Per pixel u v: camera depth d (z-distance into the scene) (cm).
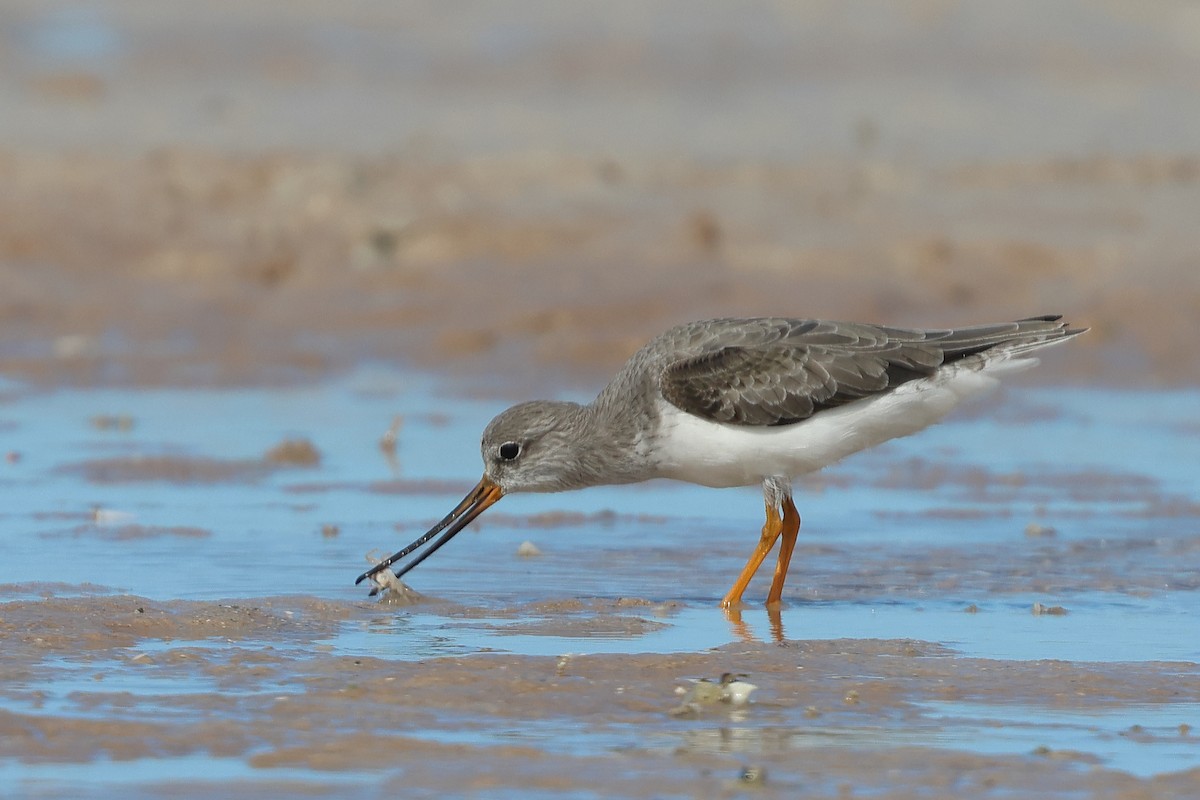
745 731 820
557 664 934
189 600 1089
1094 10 4450
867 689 892
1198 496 1470
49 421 1748
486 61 3972
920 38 4238
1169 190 2881
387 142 3172
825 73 3934
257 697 866
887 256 2422
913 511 1425
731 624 1065
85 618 1013
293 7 4378
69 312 2225
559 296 2241
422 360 2066
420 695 871
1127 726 831
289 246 2472
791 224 2580
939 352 1116
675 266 2347
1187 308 2209
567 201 2681
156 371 1997
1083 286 2322
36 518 1348
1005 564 1239
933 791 733
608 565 1239
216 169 2841
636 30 4241
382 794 726
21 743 787
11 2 4281
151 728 811
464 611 1086
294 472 1548
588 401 1856
